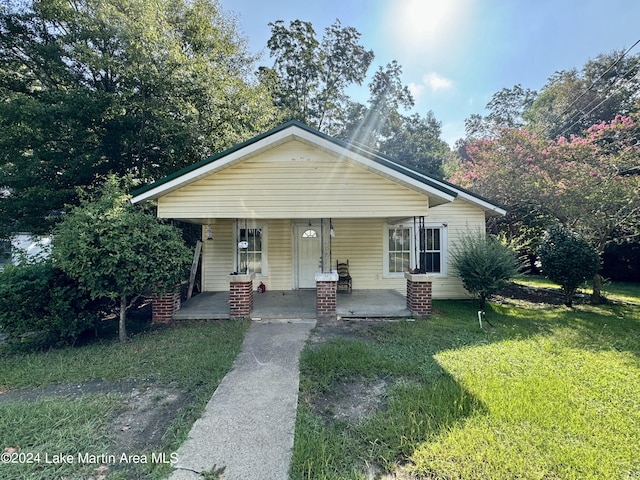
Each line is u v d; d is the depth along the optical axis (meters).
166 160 11.17
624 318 7.43
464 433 2.95
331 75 22.20
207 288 10.26
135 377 4.34
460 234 10.04
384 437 2.90
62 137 9.33
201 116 10.71
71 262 5.25
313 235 10.42
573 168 10.07
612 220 9.16
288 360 4.83
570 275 8.73
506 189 12.06
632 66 17.67
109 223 5.46
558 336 5.97
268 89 17.19
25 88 9.58
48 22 9.34
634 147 10.07
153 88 9.70
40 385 4.14
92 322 5.91
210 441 2.88
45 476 2.48
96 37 8.88
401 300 8.52
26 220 9.36
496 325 6.75
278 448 2.79
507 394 3.67
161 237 6.18
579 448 2.74
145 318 7.75
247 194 6.99
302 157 7.00
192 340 5.77
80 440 2.93
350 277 9.80
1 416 3.29
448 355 4.98
